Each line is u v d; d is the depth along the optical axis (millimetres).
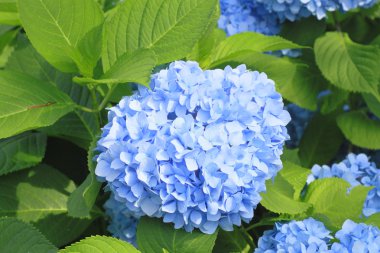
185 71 996
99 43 1044
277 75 1174
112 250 955
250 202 977
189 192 951
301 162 1346
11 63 1165
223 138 958
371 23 1382
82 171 1204
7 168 1098
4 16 1140
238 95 985
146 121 964
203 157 946
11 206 1109
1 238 965
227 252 1084
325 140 1356
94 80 1015
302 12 1278
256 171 973
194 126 968
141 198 964
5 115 1012
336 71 1266
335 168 1155
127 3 1047
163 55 1040
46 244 973
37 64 1163
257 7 1314
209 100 971
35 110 1026
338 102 1310
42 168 1141
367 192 1077
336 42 1296
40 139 1131
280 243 1006
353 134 1288
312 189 1095
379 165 1363
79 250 958
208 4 1037
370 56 1267
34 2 1002
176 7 1038
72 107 1060
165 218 972
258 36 1123
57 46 1037
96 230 1197
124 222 1136
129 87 1087
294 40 1320
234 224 1027
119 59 1020
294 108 1373
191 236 997
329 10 1265
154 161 949
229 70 1015
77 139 1167
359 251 988
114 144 957
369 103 1282
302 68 1321
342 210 1077
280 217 1061
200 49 1121
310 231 1012
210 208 955
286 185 1057
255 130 971
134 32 1049
